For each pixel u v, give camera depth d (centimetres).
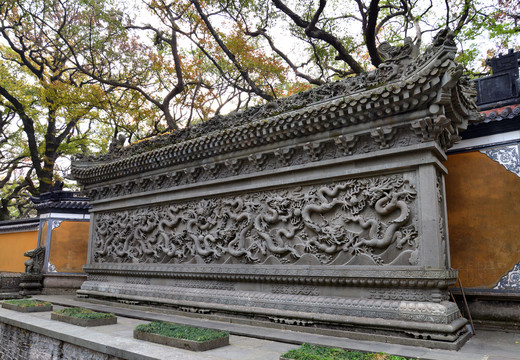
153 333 812
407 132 874
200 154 1223
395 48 905
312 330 892
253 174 1106
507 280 930
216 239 1182
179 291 1212
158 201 1361
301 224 1007
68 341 870
